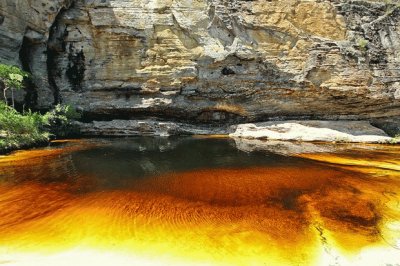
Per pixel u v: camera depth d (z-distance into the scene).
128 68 25.92
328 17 26.27
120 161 15.85
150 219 9.10
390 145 22.05
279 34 26.33
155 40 26.00
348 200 10.80
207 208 9.99
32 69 24.30
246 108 26.77
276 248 7.72
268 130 24.89
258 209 9.97
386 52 25.80
